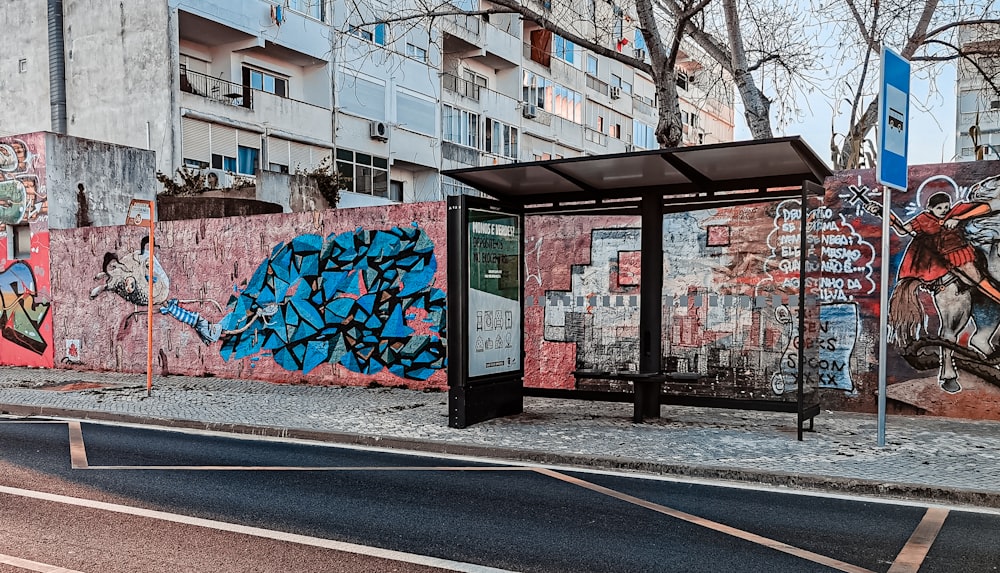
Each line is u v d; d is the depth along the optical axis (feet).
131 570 14.90
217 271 47.91
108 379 48.11
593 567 15.25
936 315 32.07
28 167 55.31
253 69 91.04
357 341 43.21
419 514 19.11
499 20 123.95
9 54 87.86
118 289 51.85
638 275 37.06
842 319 33.73
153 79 79.41
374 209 42.63
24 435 30.96
